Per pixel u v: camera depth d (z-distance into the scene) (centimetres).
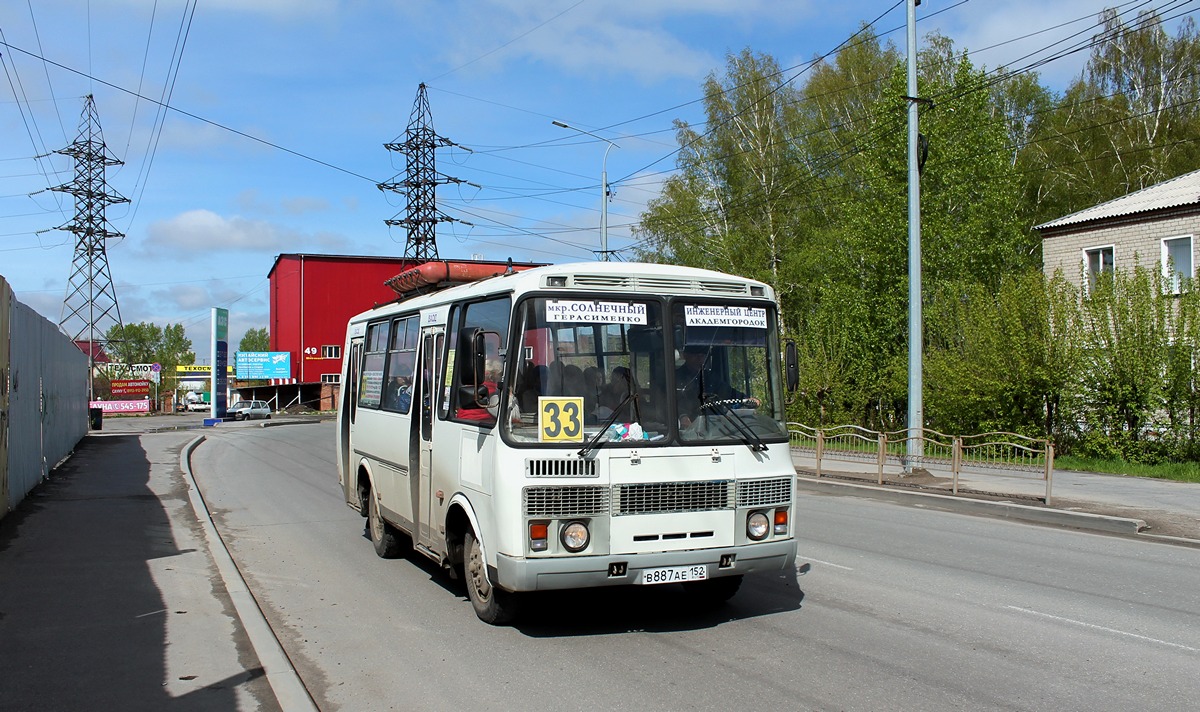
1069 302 2109
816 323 3014
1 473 1179
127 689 554
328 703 536
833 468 1964
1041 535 1147
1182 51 3784
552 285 650
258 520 1277
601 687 551
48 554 970
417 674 586
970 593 805
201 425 4722
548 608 754
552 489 616
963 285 2559
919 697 527
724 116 4131
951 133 2920
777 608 748
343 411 1205
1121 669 582
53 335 1805
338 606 775
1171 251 2494
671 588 824
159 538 1072
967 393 2244
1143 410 1969
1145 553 1019
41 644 645
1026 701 520
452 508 737
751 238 4103
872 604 762
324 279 6256
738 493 659
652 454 638
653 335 665
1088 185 3825
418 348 867
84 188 5603
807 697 529
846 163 3869
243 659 614
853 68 4003
